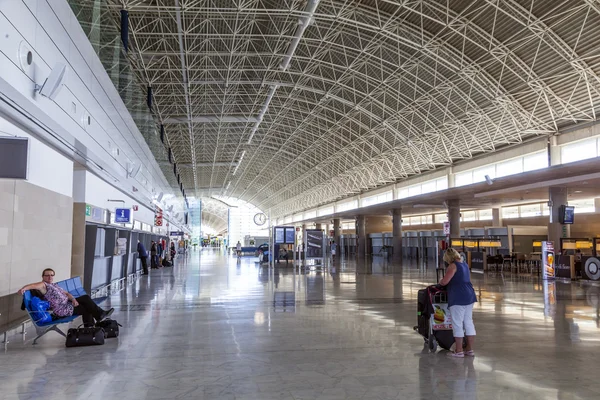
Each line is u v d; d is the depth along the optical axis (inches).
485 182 1032.8
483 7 863.1
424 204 1600.6
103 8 473.7
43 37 302.8
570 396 194.2
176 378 219.9
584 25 803.4
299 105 1614.2
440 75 1119.6
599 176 848.3
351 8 964.0
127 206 838.5
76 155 457.4
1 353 271.3
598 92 911.0
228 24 1024.2
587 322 377.1
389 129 1466.5
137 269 1016.2
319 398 192.1
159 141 1201.4
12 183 323.3
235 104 1585.9
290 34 1073.5
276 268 1164.5
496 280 833.5
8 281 319.6
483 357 260.7
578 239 919.0
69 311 314.2
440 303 278.5
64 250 444.5
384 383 212.5
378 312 430.3
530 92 1029.2
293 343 296.7
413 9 901.8
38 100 296.7
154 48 1134.4
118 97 563.5
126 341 303.7
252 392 199.6
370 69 1243.2
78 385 209.5
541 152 1188.5
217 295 573.0
